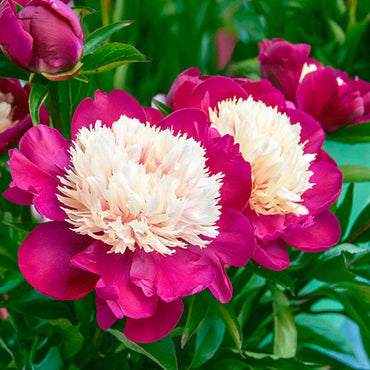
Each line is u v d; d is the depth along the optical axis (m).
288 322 0.72
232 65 1.16
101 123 0.66
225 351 0.78
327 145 1.08
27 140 0.63
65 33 0.64
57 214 0.61
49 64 0.65
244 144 0.65
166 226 0.61
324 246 0.66
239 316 0.76
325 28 1.29
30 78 0.65
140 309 0.60
